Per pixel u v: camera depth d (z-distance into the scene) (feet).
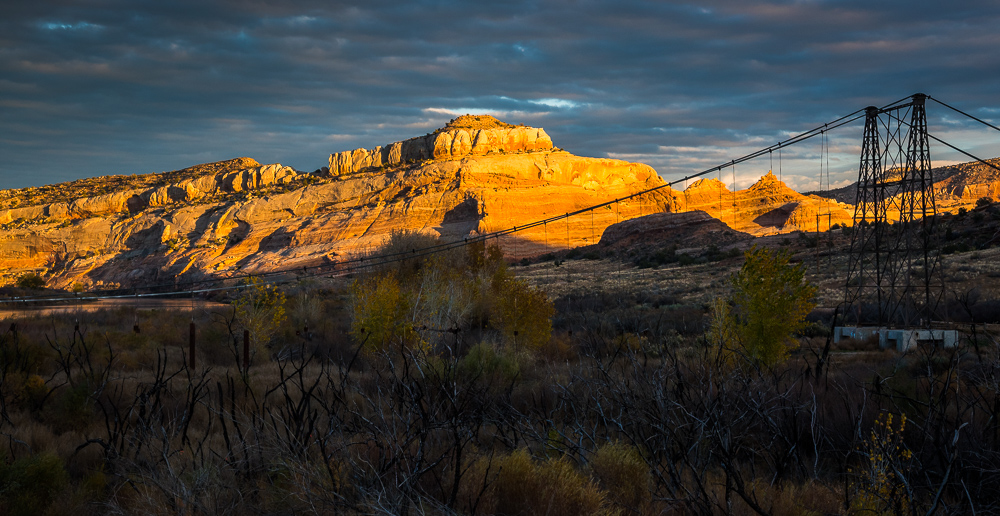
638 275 279.08
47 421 40.73
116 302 225.76
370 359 66.44
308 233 655.76
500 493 23.32
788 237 348.59
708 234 394.73
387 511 19.35
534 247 577.43
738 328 57.47
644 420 27.48
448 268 161.17
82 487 27.09
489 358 52.47
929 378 24.71
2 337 61.82
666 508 21.83
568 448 28.27
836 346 88.79
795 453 27.27
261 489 24.95
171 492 23.15
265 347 85.61
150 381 52.90
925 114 104.22
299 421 28.40
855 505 21.54
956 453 19.51
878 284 106.01
